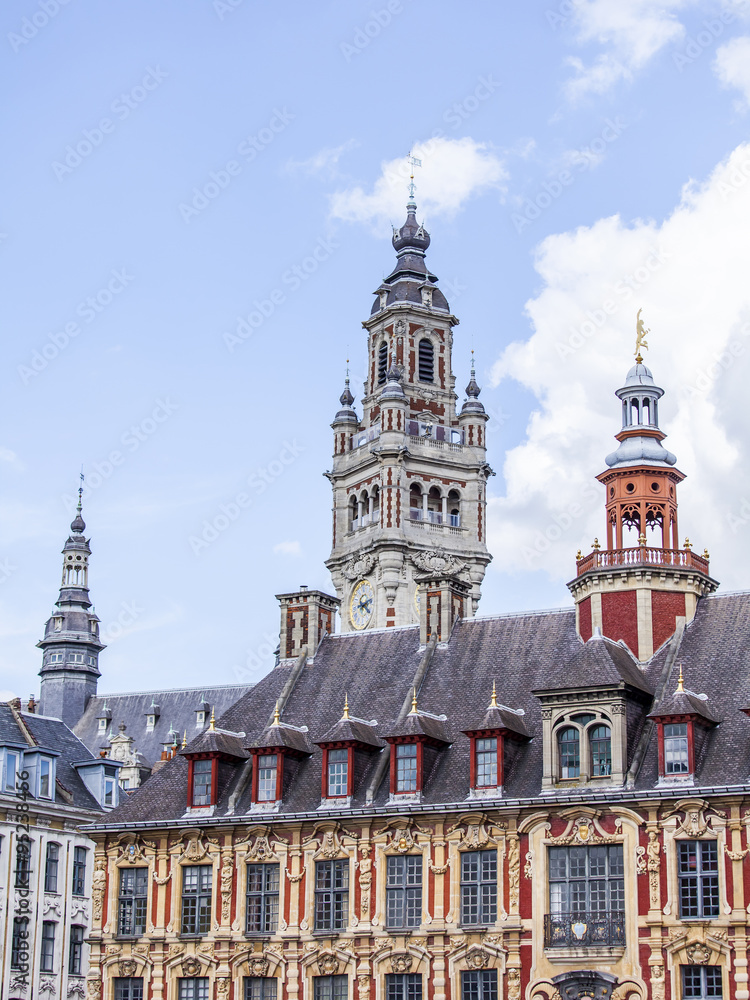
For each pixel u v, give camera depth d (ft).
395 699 264.31
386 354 531.09
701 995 220.84
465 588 278.87
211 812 256.32
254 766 256.52
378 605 494.59
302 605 285.64
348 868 244.63
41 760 318.24
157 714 515.91
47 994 310.86
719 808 224.53
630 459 269.44
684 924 222.69
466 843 238.07
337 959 241.35
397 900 241.35
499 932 232.53
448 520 513.86
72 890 320.70
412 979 237.45
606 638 247.70
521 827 234.79
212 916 251.19
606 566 257.75
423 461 510.99
